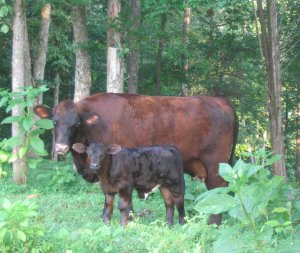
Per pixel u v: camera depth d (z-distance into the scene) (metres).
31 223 7.21
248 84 22.12
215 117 8.88
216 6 11.33
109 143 8.36
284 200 7.21
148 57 21.17
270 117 12.88
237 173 3.95
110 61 12.08
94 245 5.96
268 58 12.95
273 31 12.74
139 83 20.44
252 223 4.06
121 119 8.46
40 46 17.25
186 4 11.86
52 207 8.71
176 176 7.79
